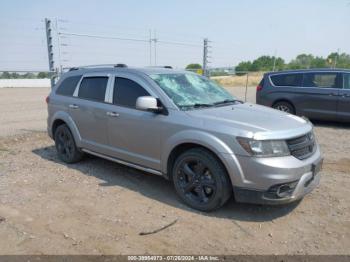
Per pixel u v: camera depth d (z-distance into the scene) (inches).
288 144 159.3
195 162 173.6
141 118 193.2
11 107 605.0
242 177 157.5
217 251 139.1
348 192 198.7
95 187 205.3
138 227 157.4
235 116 174.9
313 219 166.9
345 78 397.1
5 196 191.5
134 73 206.5
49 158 266.5
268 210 175.6
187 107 185.8
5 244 143.2
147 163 195.6
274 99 442.6
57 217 166.9
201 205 172.2
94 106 221.5
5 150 289.0
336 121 414.6
